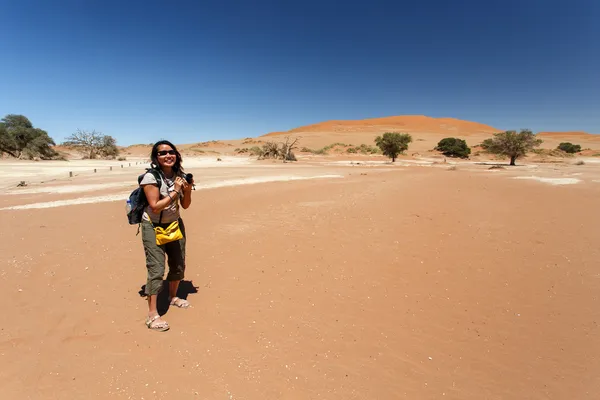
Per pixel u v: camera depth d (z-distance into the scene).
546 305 4.10
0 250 5.76
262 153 49.28
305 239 6.34
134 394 2.58
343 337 3.42
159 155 3.50
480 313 3.93
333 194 11.05
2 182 18.98
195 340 3.27
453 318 3.83
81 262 5.19
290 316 3.75
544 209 8.51
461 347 3.35
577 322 3.76
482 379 2.95
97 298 4.03
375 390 2.76
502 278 4.77
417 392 2.77
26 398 2.50
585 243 6.00
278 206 9.30
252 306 3.95
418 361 3.13
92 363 2.90
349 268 5.05
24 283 4.41
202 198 11.15
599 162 42.97
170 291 3.97
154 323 3.42
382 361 3.10
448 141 61.50
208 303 4.00
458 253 5.63
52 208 9.95
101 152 59.78
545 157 53.09
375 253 5.64
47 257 5.39
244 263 5.23
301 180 17.39
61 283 4.43
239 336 3.37
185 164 39.19
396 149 45.62
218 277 4.73
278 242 6.17
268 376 2.84
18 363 2.86
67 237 6.60
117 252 5.67
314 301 4.10
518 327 3.68
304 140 101.06
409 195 10.44
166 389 2.64
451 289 4.47
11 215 8.88
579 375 3.00
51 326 3.42
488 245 5.98
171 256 3.79
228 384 2.73
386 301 4.15
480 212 8.17
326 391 2.71
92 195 13.03
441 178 16.58
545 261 5.29
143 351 3.08
